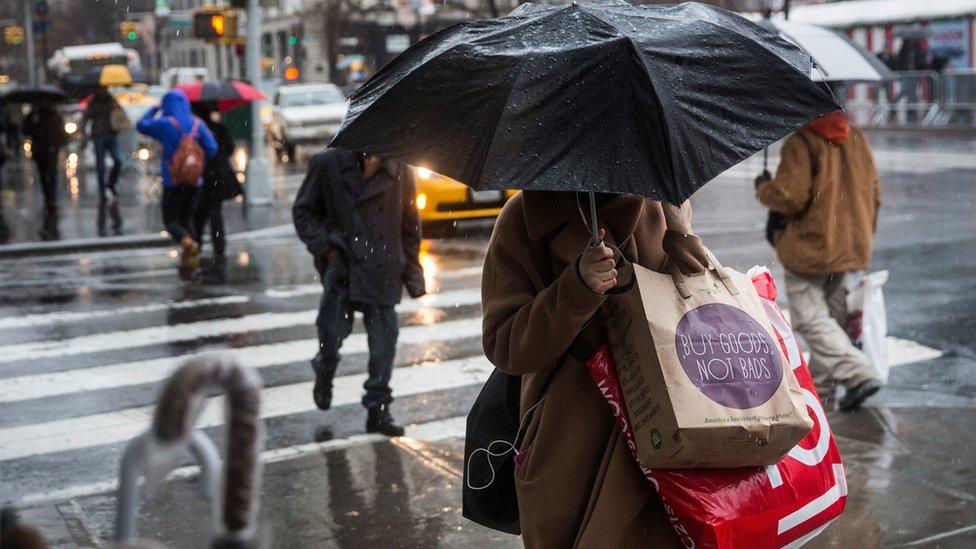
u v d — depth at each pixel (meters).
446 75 2.83
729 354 2.82
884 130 33.03
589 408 2.98
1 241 15.39
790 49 3.08
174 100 13.27
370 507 5.22
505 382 3.32
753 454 2.80
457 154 2.74
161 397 1.33
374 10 52.78
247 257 13.91
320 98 31.95
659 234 3.10
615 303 2.88
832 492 2.99
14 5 75.44
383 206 6.35
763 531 2.83
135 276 12.70
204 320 10.14
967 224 14.12
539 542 3.03
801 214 6.59
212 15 19.77
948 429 6.18
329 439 6.60
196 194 13.38
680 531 2.82
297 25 55.94
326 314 6.50
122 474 1.33
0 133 31.14
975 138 28.70
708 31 2.91
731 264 11.95
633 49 2.76
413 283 6.61
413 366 8.31
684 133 2.72
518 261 3.07
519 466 3.09
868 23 35.84
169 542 4.79
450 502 5.28
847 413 6.56
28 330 9.85
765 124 2.84
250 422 1.37
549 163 2.66
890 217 14.93
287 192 21.80
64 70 48.81
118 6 79.56
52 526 5.11
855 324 6.75
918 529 4.78
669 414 2.73
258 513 5.14
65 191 23.25
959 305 9.65
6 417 7.27
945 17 33.97
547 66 2.75
